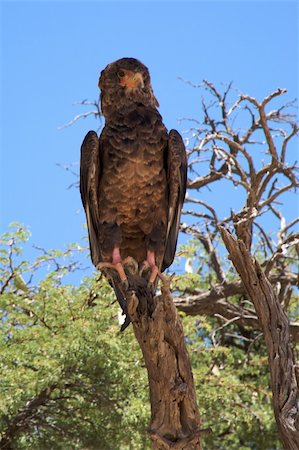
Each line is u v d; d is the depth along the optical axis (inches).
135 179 405.1
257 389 720.3
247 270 391.5
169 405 332.8
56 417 638.5
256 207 697.0
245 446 775.1
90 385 633.0
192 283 727.1
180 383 332.2
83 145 412.2
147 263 401.7
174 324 332.5
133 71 419.2
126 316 359.3
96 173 407.8
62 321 649.0
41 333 628.4
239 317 739.4
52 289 653.9
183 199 415.2
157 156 407.2
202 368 697.0
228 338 852.0
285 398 381.1
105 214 410.3
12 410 597.3
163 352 331.9
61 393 632.4
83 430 634.8
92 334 619.2
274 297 394.0
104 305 657.0
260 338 808.9
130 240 419.8
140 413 591.5
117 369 618.2
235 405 708.7
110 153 406.6
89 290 668.7
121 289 381.7
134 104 418.3
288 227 751.1
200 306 780.6
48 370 608.4
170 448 327.9
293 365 387.2
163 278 343.6
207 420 695.7
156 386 334.6
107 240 409.7
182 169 410.9
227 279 844.6
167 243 418.0
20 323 663.8
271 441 753.6
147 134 406.6
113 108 420.8
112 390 629.9
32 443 627.8
